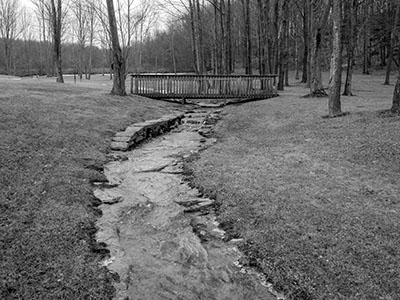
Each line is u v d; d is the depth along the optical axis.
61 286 3.38
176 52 50.19
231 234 4.48
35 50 56.47
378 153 6.61
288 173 6.14
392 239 3.90
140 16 30.27
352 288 3.23
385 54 41.06
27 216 4.54
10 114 8.40
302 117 11.10
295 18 34.41
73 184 5.71
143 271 3.78
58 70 22.95
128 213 5.17
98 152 7.73
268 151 7.75
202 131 11.48
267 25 23.75
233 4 39.50
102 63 55.91
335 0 9.79
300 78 37.84
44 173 5.88
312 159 6.82
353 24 17.48
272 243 4.05
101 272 3.66
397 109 9.03
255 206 4.96
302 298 3.24
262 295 3.38
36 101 10.77
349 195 5.06
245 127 11.08
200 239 4.45
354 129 8.41
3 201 4.75
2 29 45.69
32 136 7.37
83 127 9.12
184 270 3.80
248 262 3.89
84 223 4.64
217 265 3.89
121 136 9.23
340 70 10.23
